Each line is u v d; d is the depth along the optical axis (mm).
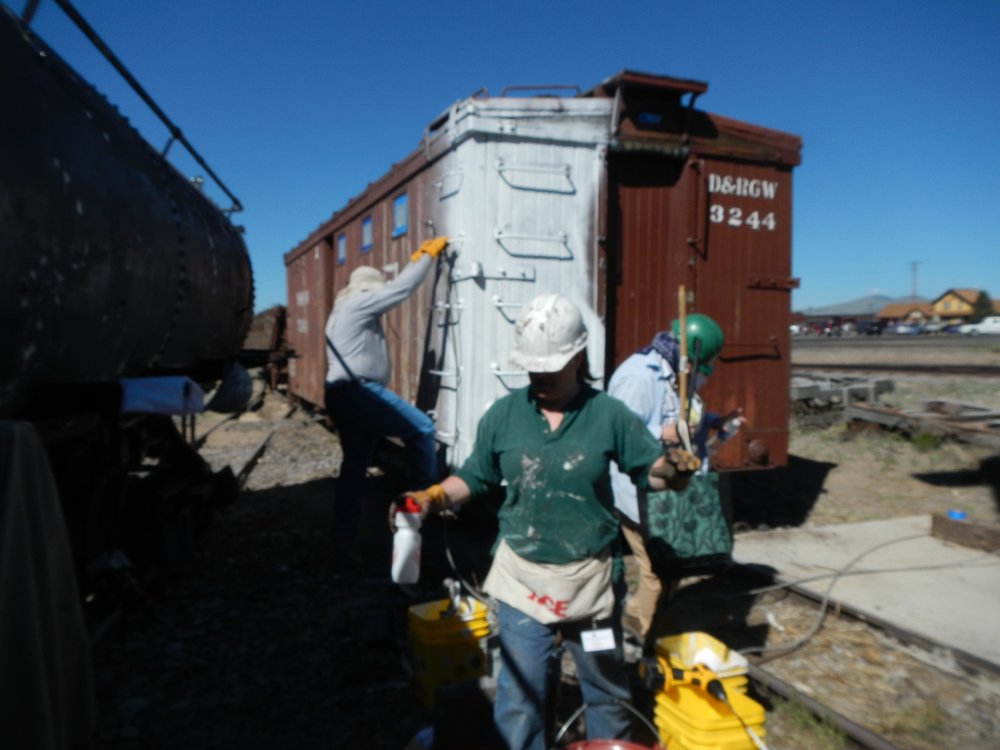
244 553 5738
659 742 2865
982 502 7168
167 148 4719
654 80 5391
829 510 6965
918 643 3969
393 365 7066
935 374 19156
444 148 5504
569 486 2314
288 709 3408
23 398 2924
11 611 1705
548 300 2320
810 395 10828
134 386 3512
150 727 3256
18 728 1700
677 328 3547
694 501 3523
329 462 9742
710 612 4508
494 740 2523
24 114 2773
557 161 5332
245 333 6223
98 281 3168
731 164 5949
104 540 4242
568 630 2439
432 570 5133
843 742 3070
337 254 9992
